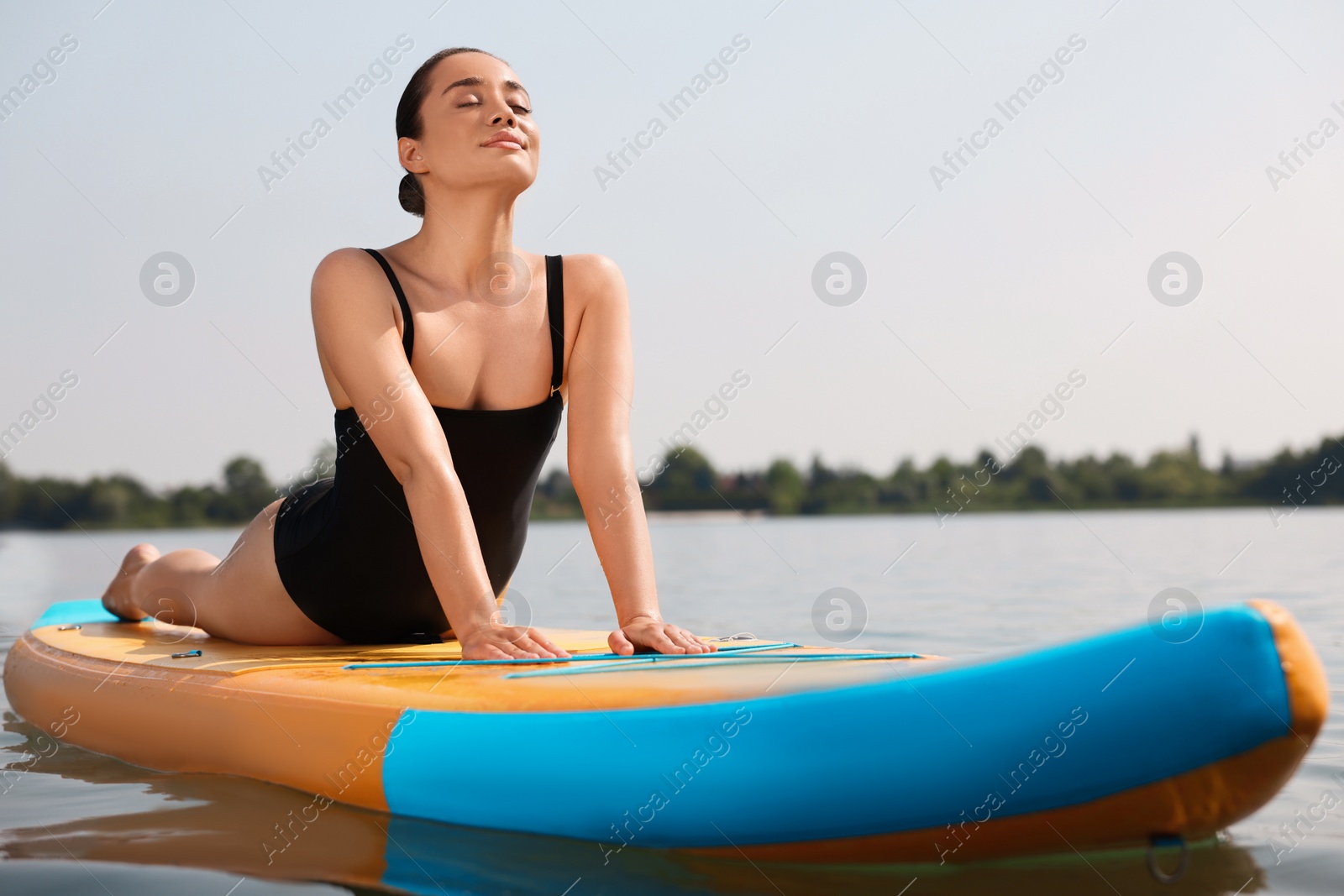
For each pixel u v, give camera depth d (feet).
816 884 6.32
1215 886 6.21
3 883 6.68
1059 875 6.38
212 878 6.73
